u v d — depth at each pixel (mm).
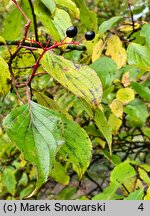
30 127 167
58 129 166
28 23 204
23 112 171
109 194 310
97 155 539
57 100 359
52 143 162
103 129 214
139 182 337
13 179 486
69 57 370
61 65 184
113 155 400
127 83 362
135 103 378
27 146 161
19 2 293
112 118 378
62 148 184
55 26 242
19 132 164
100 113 210
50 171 157
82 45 310
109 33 340
